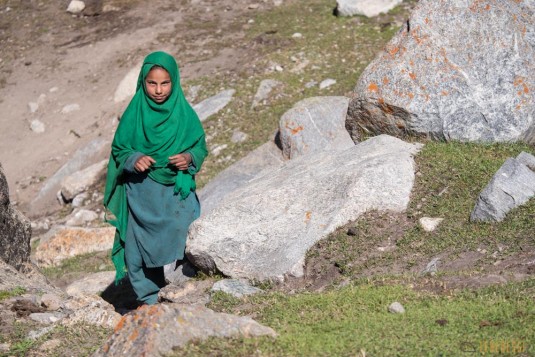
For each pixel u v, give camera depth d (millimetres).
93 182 17828
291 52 19906
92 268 13680
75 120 20422
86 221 16422
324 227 9227
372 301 7109
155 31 22844
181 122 8203
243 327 6051
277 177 10430
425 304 6938
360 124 12258
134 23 23531
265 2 23297
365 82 11969
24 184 18922
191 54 21156
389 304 6996
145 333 5703
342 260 8797
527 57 11758
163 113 8117
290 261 8938
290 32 21094
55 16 24688
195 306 6051
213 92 19031
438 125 11516
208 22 22719
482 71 11656
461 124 11461
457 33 11883
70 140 19875
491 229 8898
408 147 10695
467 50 11781
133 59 21844
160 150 8117
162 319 5793
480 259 8336
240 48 20891
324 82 18031
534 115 11492
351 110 12250
